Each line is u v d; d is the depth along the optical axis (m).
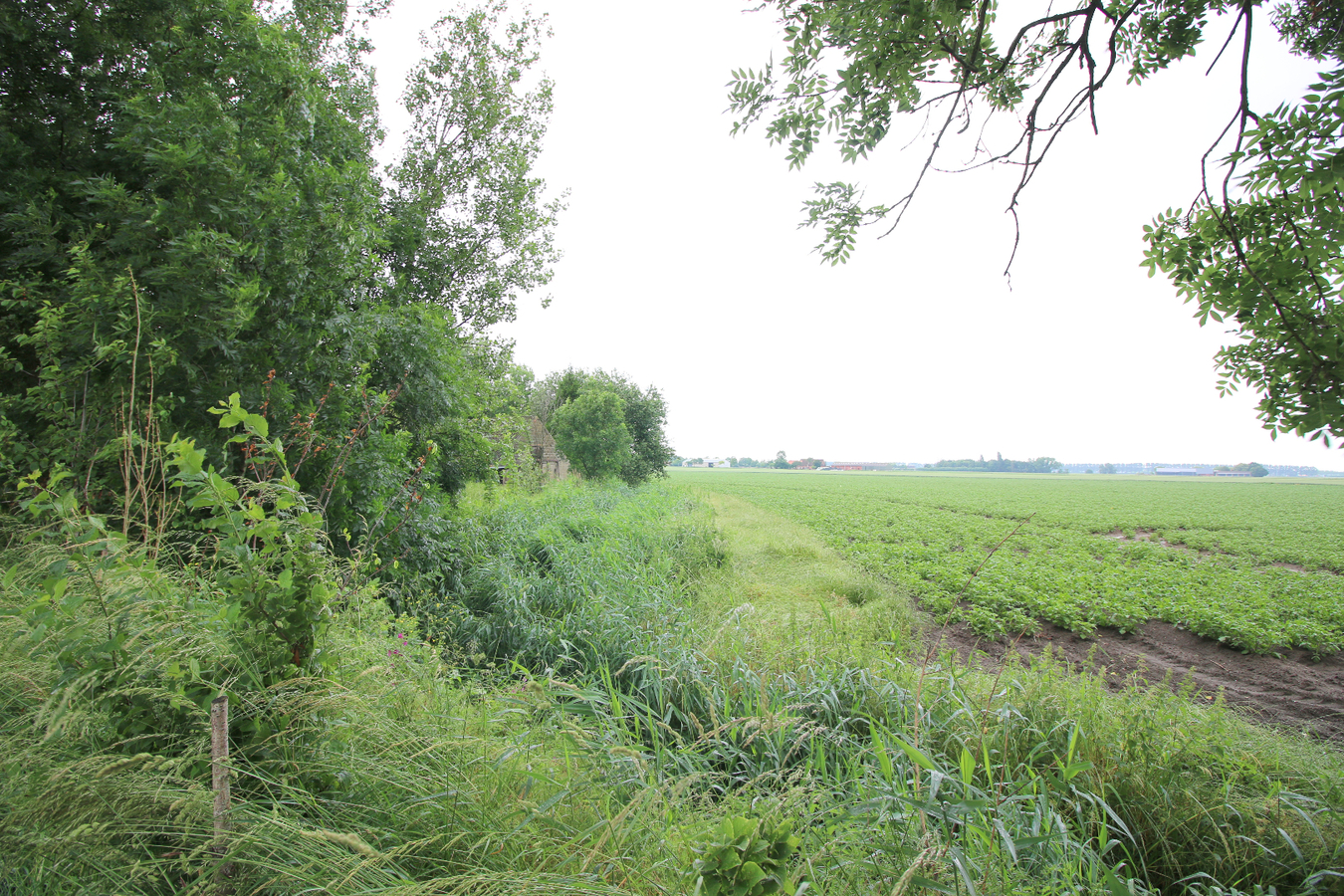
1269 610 9.09
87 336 4.56
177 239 4.93
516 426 11.80
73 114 5.68
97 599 2.10
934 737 4.05
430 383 7.91
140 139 5.29
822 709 4.40
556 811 2.73
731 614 6.04
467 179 11.37
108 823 1.84
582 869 2.12
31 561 3.22
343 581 4.69
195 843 1.99
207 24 5.95
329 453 6.12
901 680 4.79
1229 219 3.11
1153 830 3.34
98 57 5.82
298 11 9.23
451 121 11.24
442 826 2.38
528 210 11.72
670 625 6.23
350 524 6.36
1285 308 3.16
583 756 3.30
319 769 2.37
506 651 6.22
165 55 5.95
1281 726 5.46
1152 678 7.02
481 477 10.46
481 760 2.80
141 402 4.77
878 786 3.05
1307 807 3.36
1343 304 3.03
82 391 4.76
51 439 4.41
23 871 1.81
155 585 2.46
